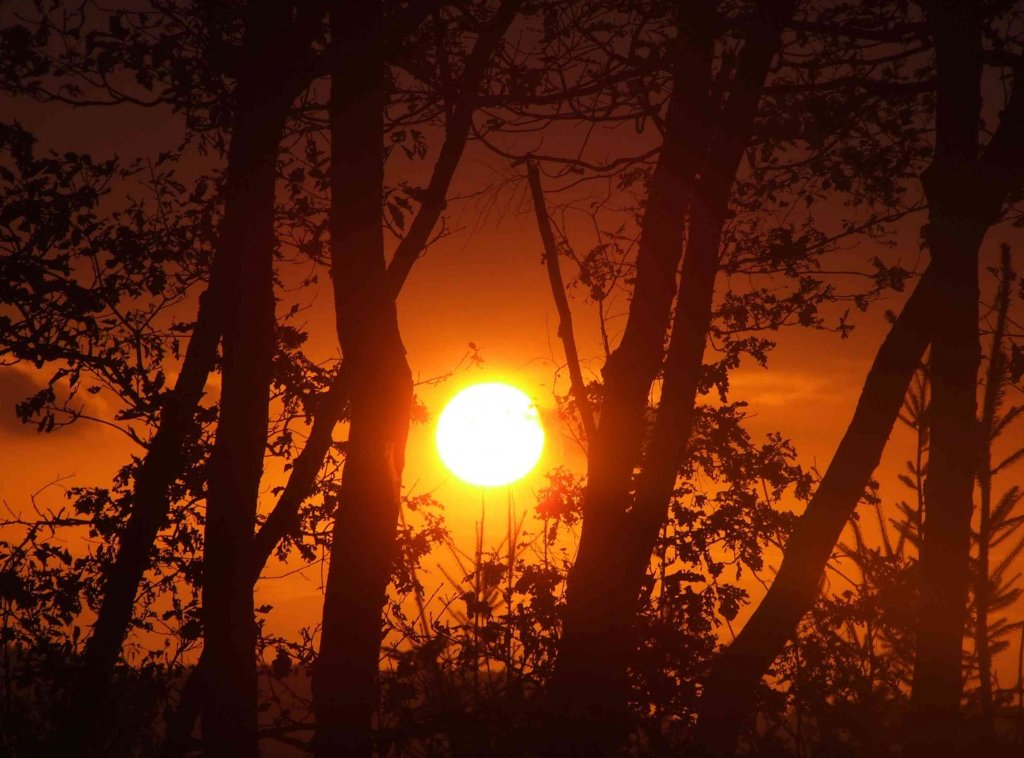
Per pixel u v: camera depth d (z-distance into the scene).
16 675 37.56
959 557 26.86
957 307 28.78
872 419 29.55
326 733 26.12
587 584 27.86
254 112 32.12
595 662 25.03
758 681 27.45
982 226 29.52
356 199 29.27
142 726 39.53
